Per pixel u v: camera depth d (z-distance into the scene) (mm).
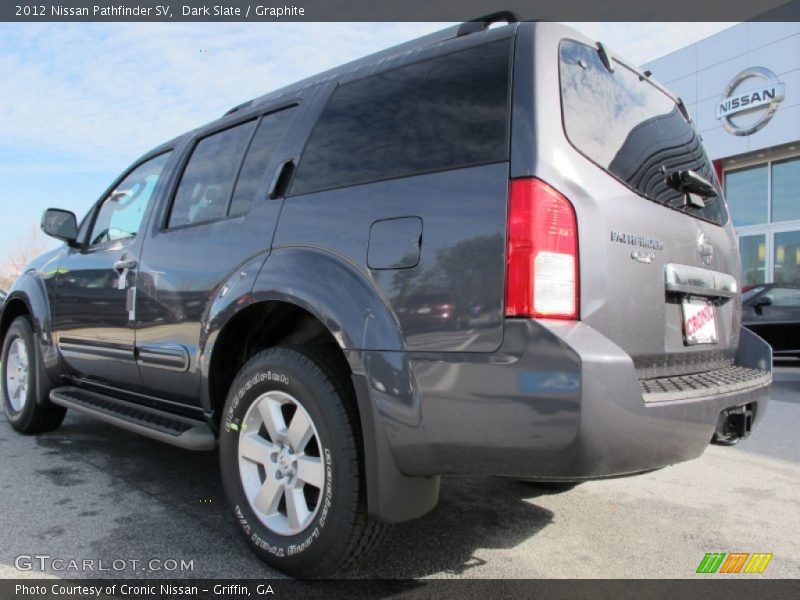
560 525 2928
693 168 2811
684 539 2777
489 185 1965
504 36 2170
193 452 4055
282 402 2398
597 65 2336
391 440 2027
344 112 2549
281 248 2504
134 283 3297
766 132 13781
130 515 2914
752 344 2945
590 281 1953
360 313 2119
